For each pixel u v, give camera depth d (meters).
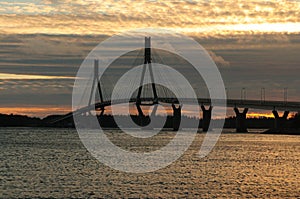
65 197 89.88
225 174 122.44
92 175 116.12
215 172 126.06
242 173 125.19
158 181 107.94
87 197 90.06
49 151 187.75
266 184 106.69
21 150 192.50
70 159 155.38
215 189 99.25
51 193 93.12
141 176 115.44
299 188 102.19
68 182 105.06
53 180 107.62
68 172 121.31
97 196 91.00
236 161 156.50
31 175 115.31
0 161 147.62
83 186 100.31
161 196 91.69
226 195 93.50
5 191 94.75
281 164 149.50
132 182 105.94
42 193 93.12
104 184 102.88
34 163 142.12
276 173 126.50
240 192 96.69
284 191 98.50
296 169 136.38
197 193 94.81
